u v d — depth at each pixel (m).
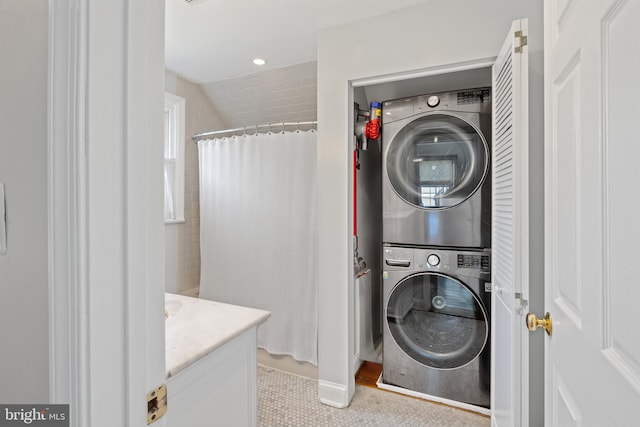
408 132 2.00
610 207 0.54
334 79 1.90
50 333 0.47
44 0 0.51
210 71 2.57
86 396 0.44
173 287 2.74
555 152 0.84
